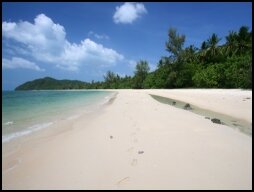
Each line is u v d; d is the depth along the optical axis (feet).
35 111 63.05
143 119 42.63
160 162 20.84
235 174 18.34
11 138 31.50
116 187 16.90
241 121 43.06
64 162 21.98
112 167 20.25
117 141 28.09
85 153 24.22
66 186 17.40
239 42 185.47
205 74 170.50
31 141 29.81
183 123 37.70
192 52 236.22
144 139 28.40
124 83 413.39
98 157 22.82
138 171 19.22
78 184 17.60
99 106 75.97
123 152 23.93
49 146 27.32
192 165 20.04
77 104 87.92
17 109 68.64
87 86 571.69
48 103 94.63
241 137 28.66
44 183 18.02
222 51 195.31
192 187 16.56
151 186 16.83
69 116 52.19
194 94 112.16
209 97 87.92
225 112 53.98
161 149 24.30
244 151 23.39
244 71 125.18
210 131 31.81
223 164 20.18
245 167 19.60
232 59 154.51
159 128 34.24
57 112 60.29
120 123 39.78
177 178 17.83
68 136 32.07
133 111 55.42
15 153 25.08
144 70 328.29
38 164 21.79
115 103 84.02
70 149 25.81
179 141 27.04
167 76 229.86
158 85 253.24
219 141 26.84
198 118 42.86
